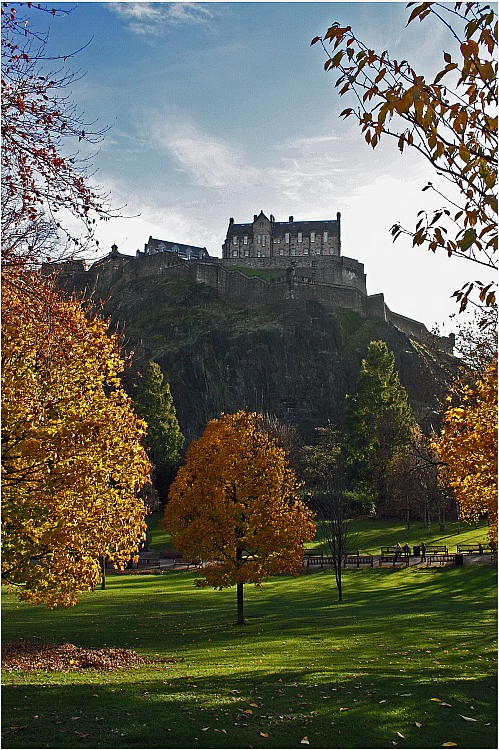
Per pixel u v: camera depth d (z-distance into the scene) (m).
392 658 13.60
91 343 12.44
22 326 9.20
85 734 7.55
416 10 5.21
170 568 41.78
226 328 95.44
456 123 5.26
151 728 7.87
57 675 11.99
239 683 10.83
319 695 9.73
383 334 97.38
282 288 99.69
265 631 19.03
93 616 24.00
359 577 33.84
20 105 7.26
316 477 54.62
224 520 19.86
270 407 89.00
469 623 19.69
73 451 10.53
